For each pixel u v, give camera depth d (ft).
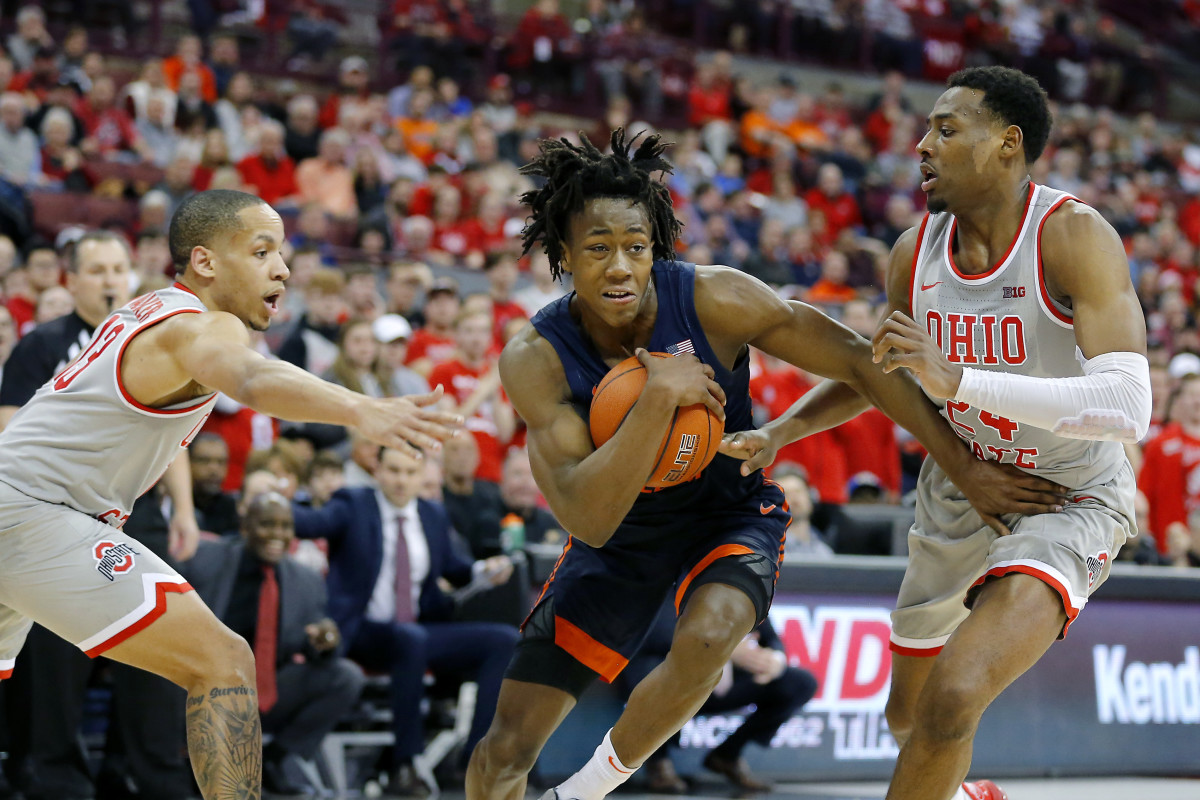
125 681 16.84
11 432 11.28
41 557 10.75
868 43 66.64
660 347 11.05
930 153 11.15
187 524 16.66
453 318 28.66
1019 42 70.79
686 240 40.93
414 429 9.11
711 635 10.53
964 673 10.23
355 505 20.02
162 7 51.42
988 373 10.30
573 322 11.21
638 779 19.51
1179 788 20.72
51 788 16.24
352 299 28.04
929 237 11.84
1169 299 43.98
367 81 49.49
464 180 38.17
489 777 11.67
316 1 55.98
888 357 10.43
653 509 11.44
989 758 21.07
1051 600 10.68
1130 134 68.80
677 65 58.65
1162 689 22.54
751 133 53.67
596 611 11.71
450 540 20.99
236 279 11.39
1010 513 11.51
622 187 10.56
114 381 10.94
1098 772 21.79
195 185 34.55
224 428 23.18
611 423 10.47
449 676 19.99
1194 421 29.48
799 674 19.90
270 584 18.39
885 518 23.58
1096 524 11.27
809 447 28.60
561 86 55.21
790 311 11.41
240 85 40.88
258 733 10.65
